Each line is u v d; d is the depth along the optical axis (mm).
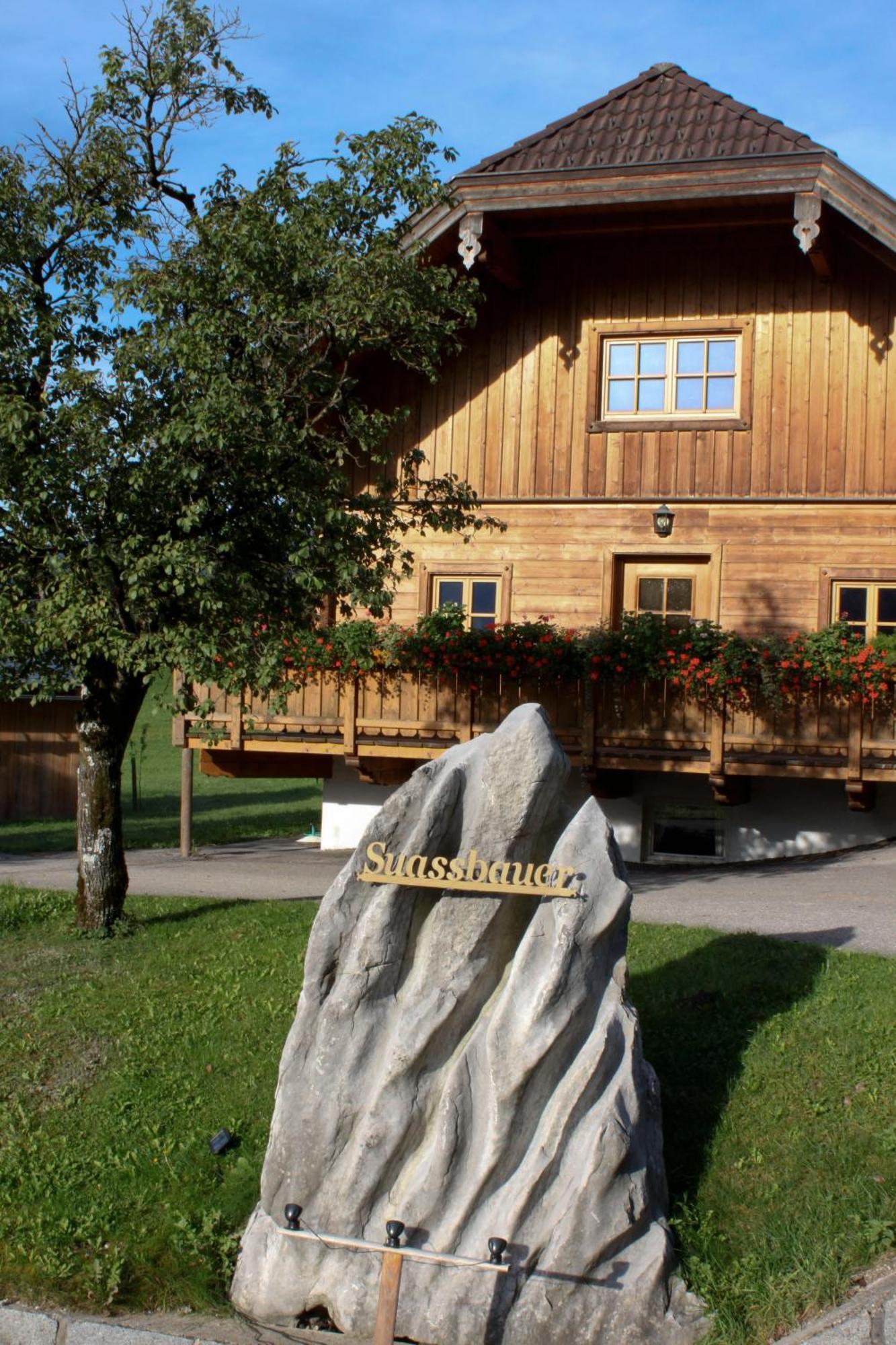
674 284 15484
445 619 14523
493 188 14523
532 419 15844
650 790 15438
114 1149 6863
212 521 9875
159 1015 8383
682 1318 5457
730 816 15203
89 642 9336
